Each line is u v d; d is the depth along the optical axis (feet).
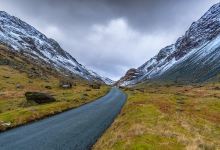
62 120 157.48
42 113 173.99
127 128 109.70
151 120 125.59
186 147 75.87
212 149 79.61
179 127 114.21
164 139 86.22
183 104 292.81
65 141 104.12
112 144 87.04
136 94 454.81
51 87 472.85
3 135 112.27
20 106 229.25
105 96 399.24
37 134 115.75
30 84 473.26
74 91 431.43
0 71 550.36
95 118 168.04
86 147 96.53
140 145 76.79
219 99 349.20
